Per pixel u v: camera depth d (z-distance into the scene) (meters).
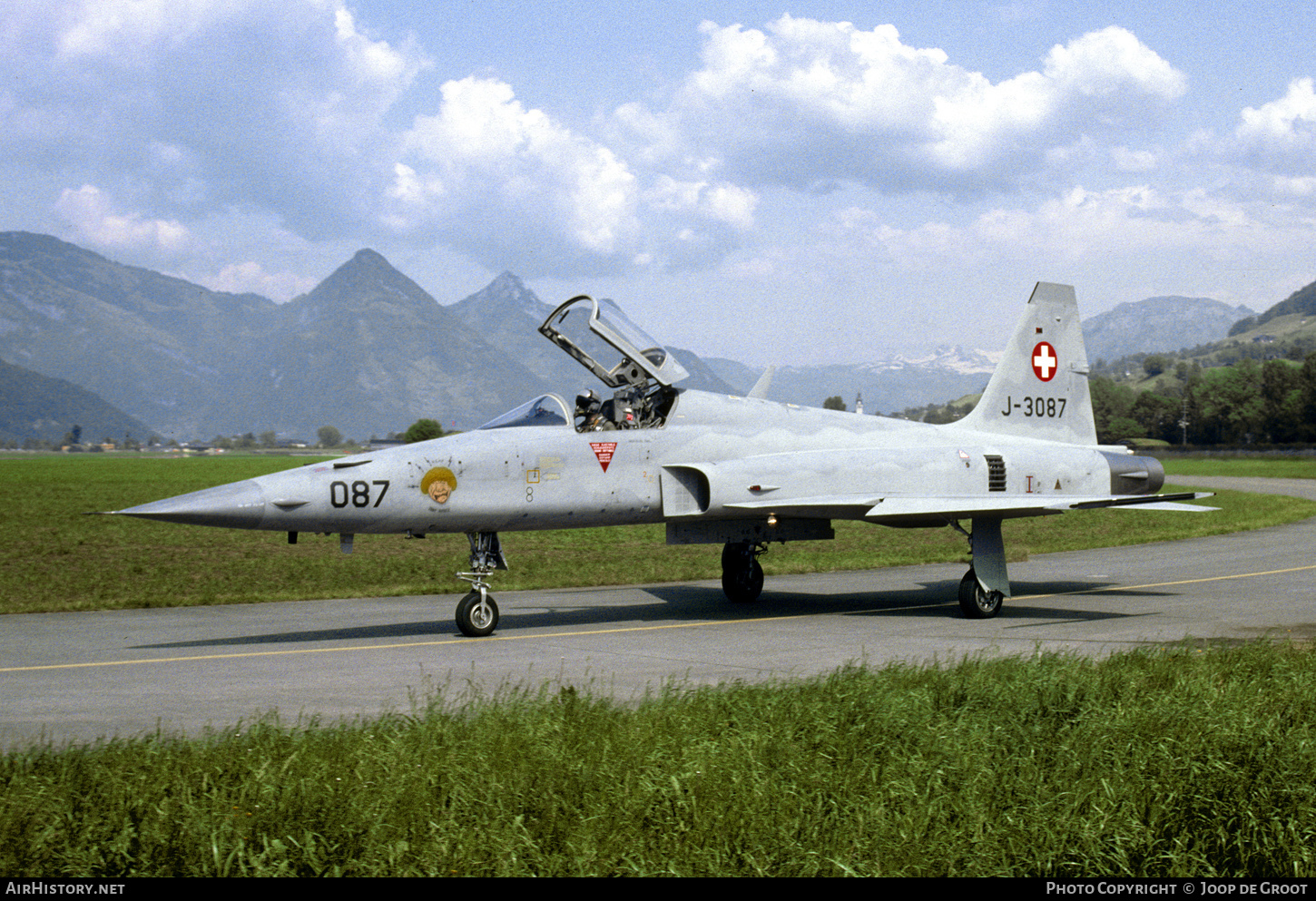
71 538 25.80
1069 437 16.34
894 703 6.38
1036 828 4.52
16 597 15.12
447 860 4.12
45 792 4.73
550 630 11.84
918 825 4.50
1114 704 6.59
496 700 6.84
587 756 5.32
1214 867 4.42
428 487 11.11
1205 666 7.77
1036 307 16.00
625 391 13.14
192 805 4.53
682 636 11.20
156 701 7.67
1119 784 5.09
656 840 4.37
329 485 10.64
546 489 11.84
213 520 10.14
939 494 13.50
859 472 13.21
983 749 5.62
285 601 14.92
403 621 12.70
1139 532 27.27
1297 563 19.27
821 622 12.32
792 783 4.95
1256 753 5.49
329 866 4.16
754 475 12.63
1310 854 4.42
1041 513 12.83
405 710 7.23
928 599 14.85
